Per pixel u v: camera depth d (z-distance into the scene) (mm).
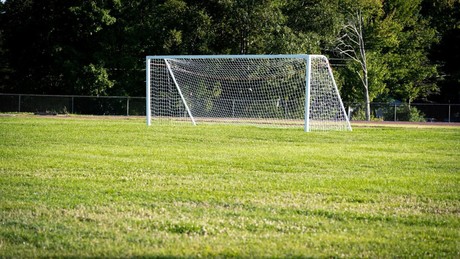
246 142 20188
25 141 18672
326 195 9820
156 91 47781
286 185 10742
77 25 51312
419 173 12938
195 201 9133
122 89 51938
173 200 9172
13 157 14375
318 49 49000
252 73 43281
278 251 6473
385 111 47344
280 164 13945
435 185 11109
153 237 6984
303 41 47719
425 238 7121
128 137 20953
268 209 8570
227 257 6254
